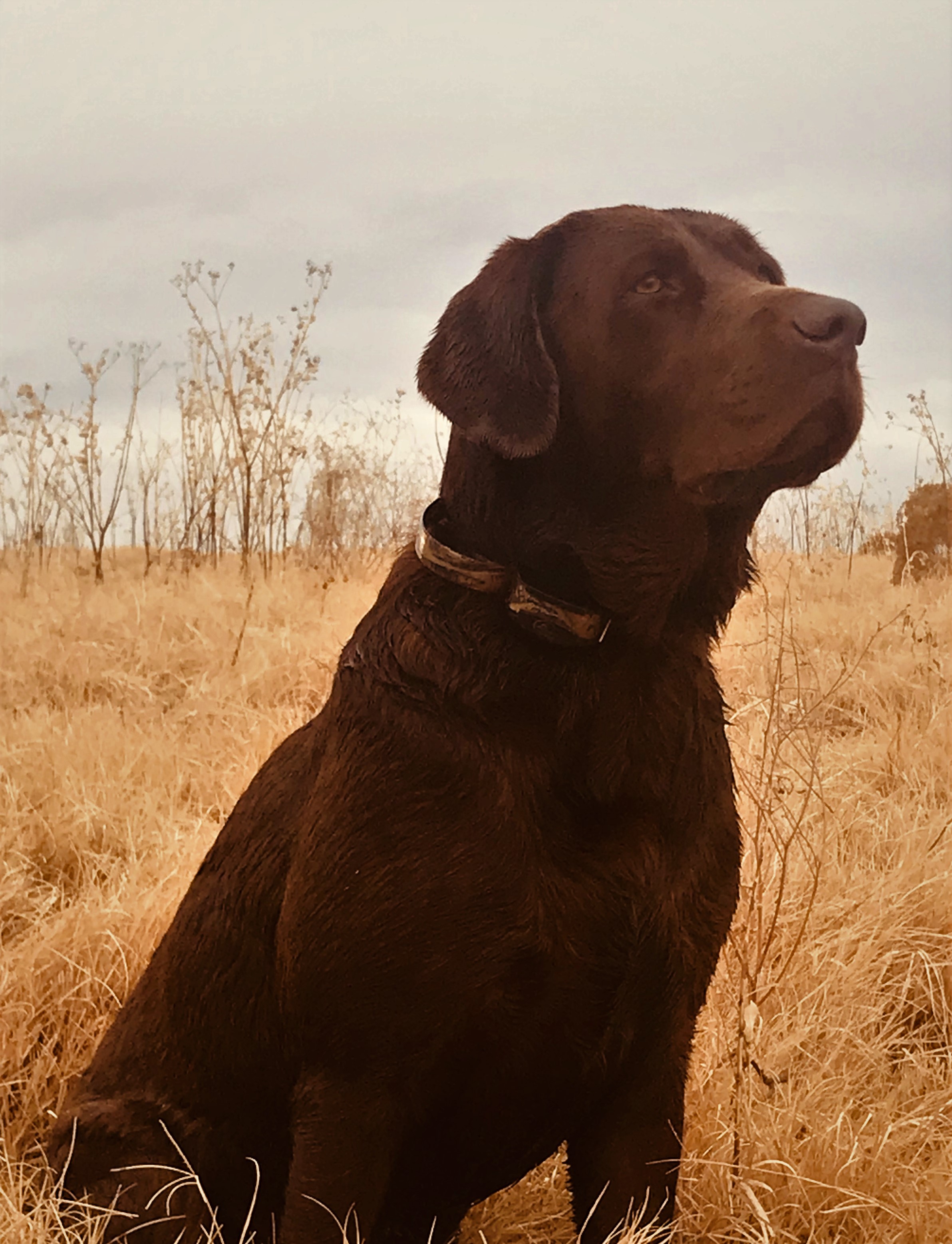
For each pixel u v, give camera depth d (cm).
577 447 138
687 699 137
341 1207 132
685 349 137
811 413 134
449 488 141
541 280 142
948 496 426
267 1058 142
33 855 217
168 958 148
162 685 325
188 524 591
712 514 140
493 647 132
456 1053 132
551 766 131
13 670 327
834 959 179
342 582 468
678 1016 138
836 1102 162
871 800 224
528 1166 142
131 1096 148
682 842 134
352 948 130
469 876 129
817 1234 151
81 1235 141
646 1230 133
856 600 396
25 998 175
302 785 141
